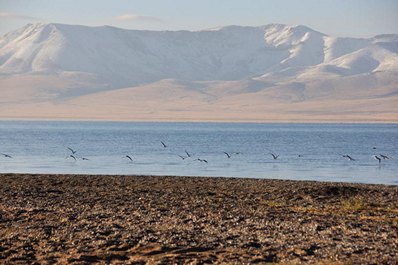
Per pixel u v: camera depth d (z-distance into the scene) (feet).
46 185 204.64
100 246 112.37
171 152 447.83
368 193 187.32
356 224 131.54
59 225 130.00
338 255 104.06
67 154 420.77
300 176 284.20
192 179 229.86
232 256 104.58
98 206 155.12
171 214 143.33
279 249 108.58
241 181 224.74
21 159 377.71
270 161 370.12
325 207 157.79
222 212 146.72
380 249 108.27
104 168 320.70
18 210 147.74
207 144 553.64
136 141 596.29
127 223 132.16
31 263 102.94
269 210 151.33
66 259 104.58
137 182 216.74
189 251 108.58
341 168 326.65
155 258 104.53
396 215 146.20
